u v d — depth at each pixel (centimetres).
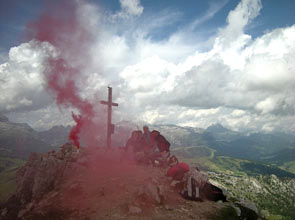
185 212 889
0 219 1003
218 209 984
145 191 968
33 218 820
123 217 788
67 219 781
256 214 1120
